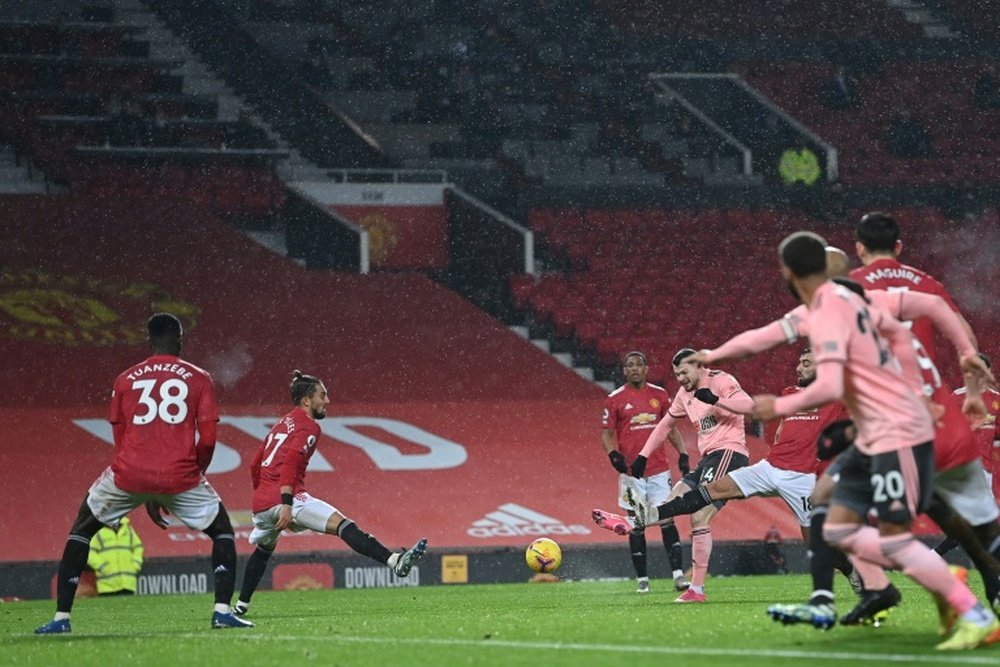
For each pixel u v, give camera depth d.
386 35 118.06
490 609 39.47
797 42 122.38
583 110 115.12
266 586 65.06
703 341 92.94
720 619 29.77
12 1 110.56
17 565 63.69
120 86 106.38
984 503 24.61
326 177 103.88
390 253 97.50
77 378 79.12
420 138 111.25
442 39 118.50
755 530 70.56
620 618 31.31
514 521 72.00
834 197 105.12
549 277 96.25
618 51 119.69
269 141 104.12
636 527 38.88
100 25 109.75
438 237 98.50
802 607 22.81
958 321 24.19
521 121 113.38
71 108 102.62
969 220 104.75
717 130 114.38
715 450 41.03
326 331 86.00
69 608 31.45
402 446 77.19
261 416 78.69
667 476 53.59
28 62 104.88
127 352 81.69
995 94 120.00
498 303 95.62
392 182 104.12
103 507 30.91
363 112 112.31
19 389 77.56
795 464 39.16
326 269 94.81
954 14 127.81
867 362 21.55
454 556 67.50
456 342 87.00
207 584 65.31
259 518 38.19
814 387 21.09
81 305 84.19
